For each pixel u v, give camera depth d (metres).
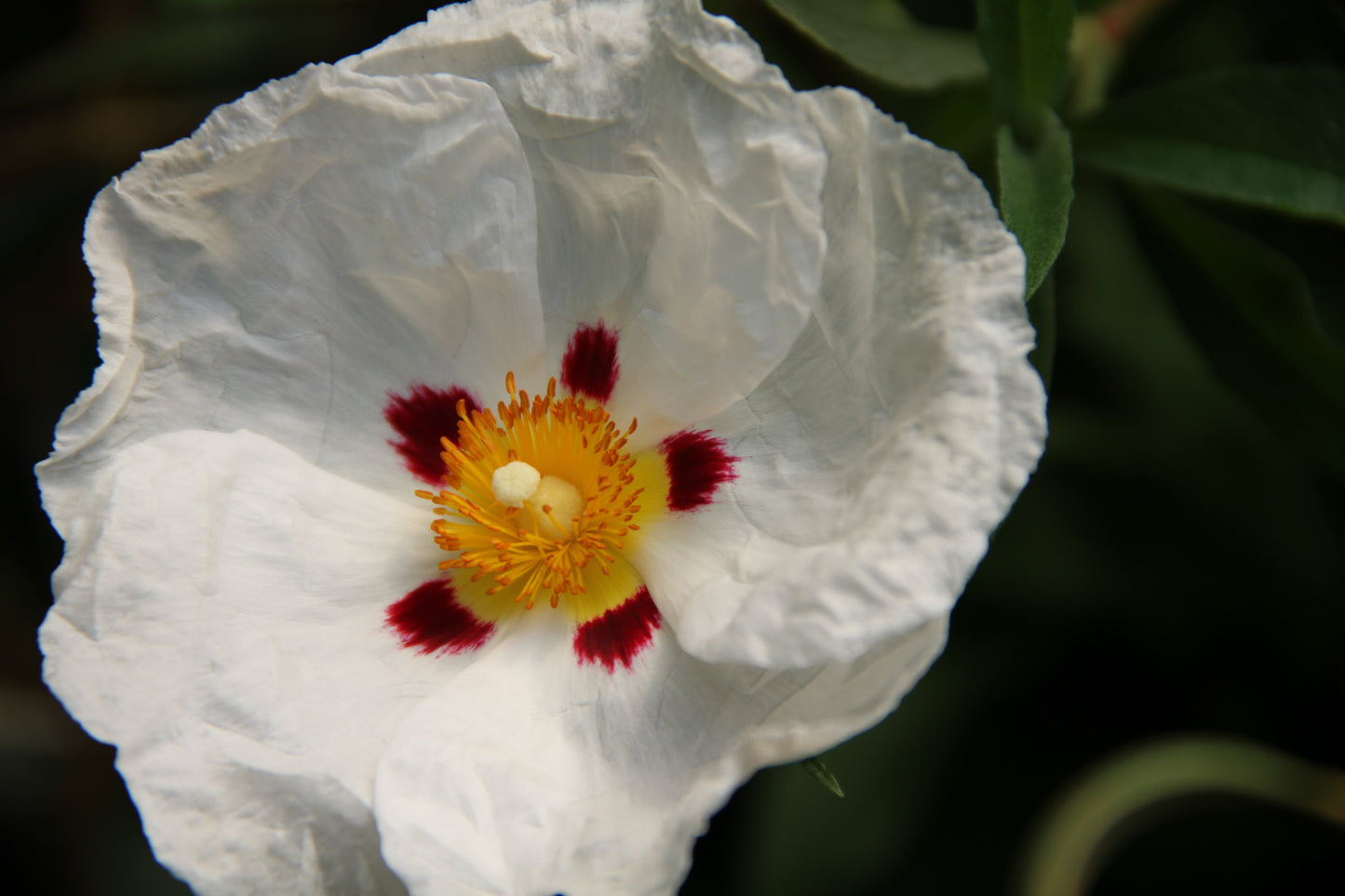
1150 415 0.32
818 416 0.29
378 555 0.30
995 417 0.27
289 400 0.30
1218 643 0.32
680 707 0.29
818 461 0.29
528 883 0.28
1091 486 0.32
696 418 0.29
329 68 0.29
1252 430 0.32
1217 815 0.32
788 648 0.28
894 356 0.28
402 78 0.29
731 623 0.28
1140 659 0.32
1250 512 0.32
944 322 0.28
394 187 0.29
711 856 0.32
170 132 0.34
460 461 0.30
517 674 0.29
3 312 0.35
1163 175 0.30
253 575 0.29
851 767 0.31
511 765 0.28
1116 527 0.32
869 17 0.31
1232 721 0.32
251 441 0.29
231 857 0.28
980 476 0.27
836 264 0.28
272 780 0.28
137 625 0.28
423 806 0.28
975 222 0.28
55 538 0.35
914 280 0.28
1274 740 0.32
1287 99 0.30
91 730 0.28
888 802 0.31
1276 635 0.32
